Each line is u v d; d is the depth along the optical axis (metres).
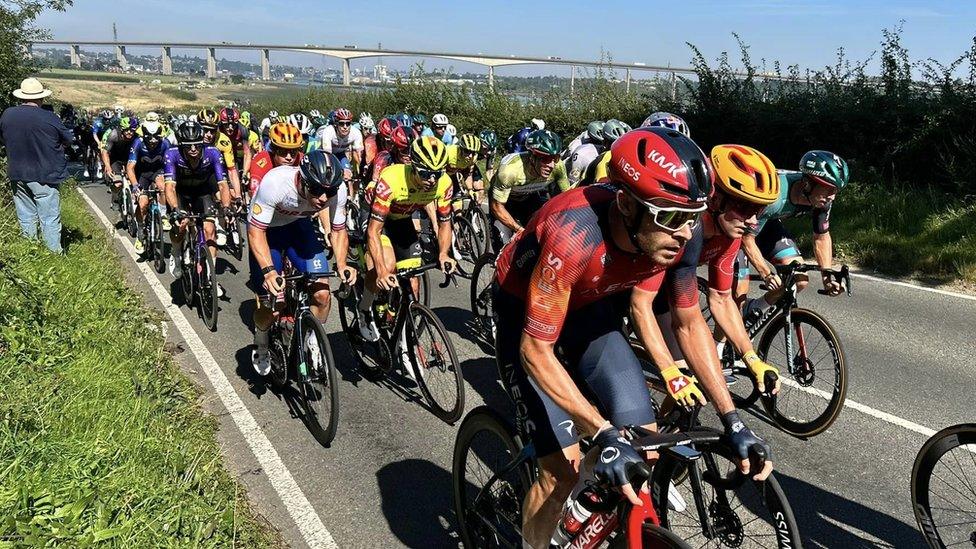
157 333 5.20
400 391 4.44
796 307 3.92
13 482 2.60
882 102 10.15
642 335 2.37
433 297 6.68
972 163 8.85
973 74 9.47
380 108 24.27
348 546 2.82
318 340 3.65
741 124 11.91
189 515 2.73
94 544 2.42
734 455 1.95
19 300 4.55
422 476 3.37
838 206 9.07
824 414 3.66
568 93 17.86
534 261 2.09
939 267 7.09
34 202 6.62
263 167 5.88
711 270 2.90
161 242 7.18
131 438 3.22
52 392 3.58
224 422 3.91
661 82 14.67
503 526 2.54
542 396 2.17
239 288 6.86
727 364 4.11
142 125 7.55
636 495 1.74
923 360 4.77
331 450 3.62
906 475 3.34
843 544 2.83
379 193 4.09
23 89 6.47
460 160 7.58
